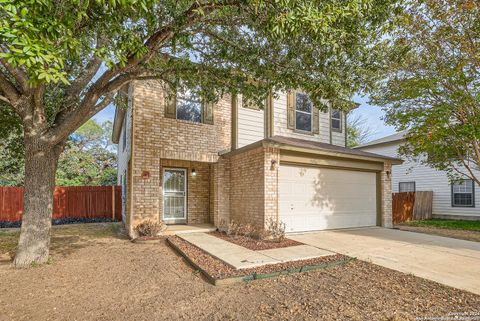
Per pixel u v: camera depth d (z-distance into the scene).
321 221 9.69
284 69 6.18
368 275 5.06
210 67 6.73
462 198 15.49
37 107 5.71
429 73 9.12
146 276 5.11
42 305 3.87
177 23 4.96
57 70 3.11
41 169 5.84
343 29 4.70
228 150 10.47
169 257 6.48
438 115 8.84
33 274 5.14
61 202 13.15
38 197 5.80
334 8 4.15
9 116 8.71
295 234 8.90
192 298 4.11
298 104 12.25
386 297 4.09
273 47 6.01
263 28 4.90
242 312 3.65
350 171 10.54
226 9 4.95
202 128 10.08
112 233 9.99
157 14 5.00
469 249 7.05
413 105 10.18
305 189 9.41
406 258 6.16
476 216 14.92
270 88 6.91
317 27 4.11
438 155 11.73
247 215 9.12
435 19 8.22
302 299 4.04
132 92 9.12
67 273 5.24
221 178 10.20
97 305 3.88
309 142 11.10
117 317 3.53
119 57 4.01
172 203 10.96
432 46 8.70
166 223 10.74
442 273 5.13
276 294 4.23
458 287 4.43
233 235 8.64
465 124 8.90
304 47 5.72
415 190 17.56
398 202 14.60
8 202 12.25
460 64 8.26
